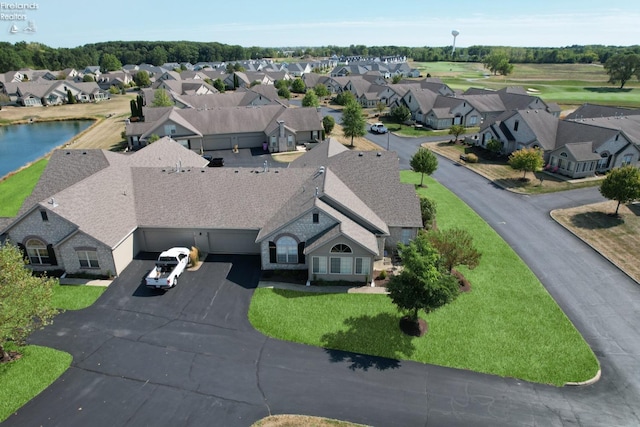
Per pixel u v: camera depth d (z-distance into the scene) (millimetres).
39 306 23328
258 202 35875
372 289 30781
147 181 37625
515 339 25875
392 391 22000
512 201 48094
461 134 82812
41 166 63594
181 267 32312
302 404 21125
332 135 81438
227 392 21781
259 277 32156
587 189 51438
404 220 35156
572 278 32719
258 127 73438
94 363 23609
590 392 22109
